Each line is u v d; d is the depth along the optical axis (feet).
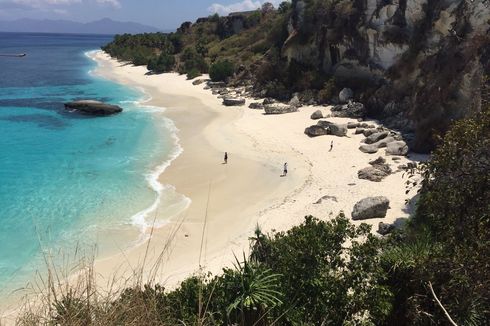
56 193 122.01
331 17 248.73
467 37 159.43
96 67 460.14
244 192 124.77
